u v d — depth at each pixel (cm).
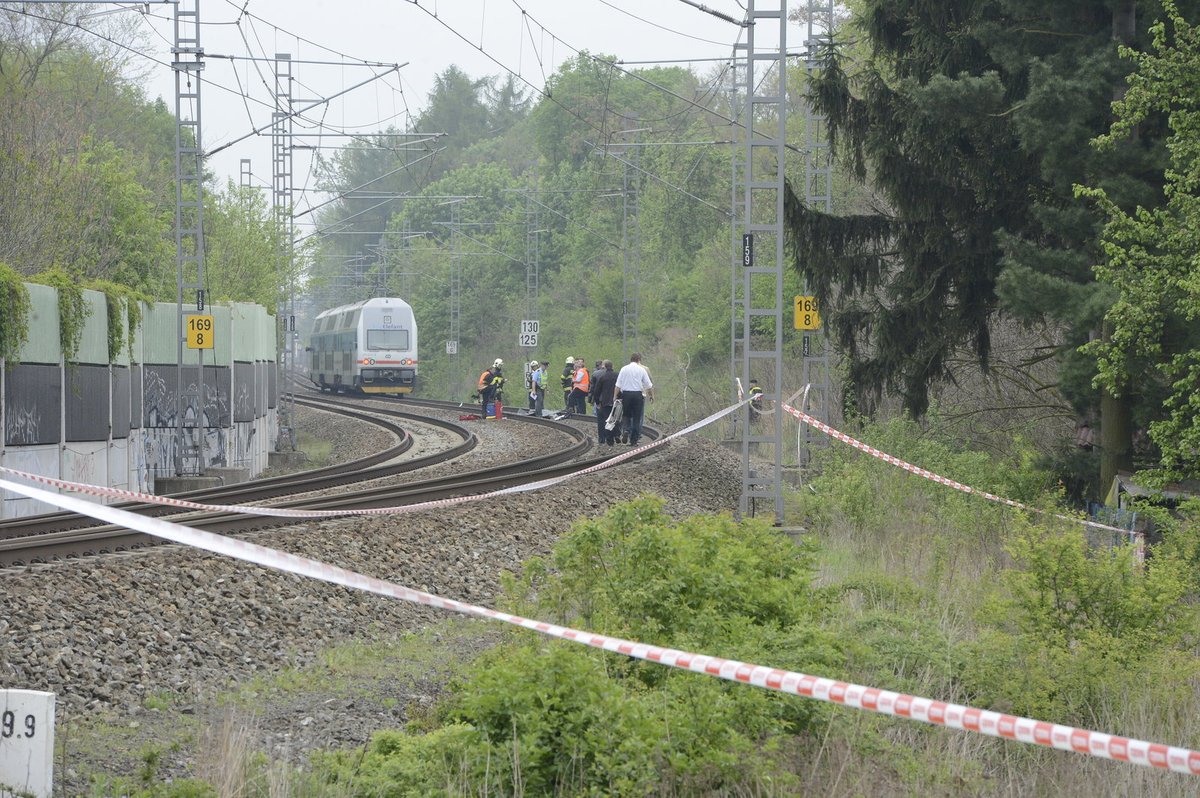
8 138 13625
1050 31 6781
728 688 2689
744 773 2489
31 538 5047
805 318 9525
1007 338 9944
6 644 3456
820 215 7800
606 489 8338
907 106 7306
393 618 4625
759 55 7344
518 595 3603
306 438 19138
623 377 11950
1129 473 6669
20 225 12950
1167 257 5056
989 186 7288
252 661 3850
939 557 4888
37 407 8344
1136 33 6538
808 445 10425
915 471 6053
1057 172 6519
